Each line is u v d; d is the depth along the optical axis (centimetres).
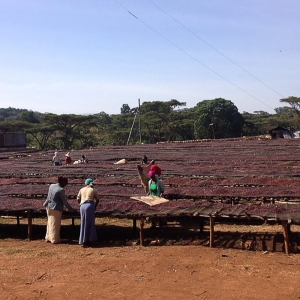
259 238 1272
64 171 2844
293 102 10419
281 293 828
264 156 3472
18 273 997
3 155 5384
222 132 9500
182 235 1374
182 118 10188
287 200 1585
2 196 1777
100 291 864
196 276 941
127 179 2272
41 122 9556
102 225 1616
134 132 9831
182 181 2127
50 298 834
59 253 1176
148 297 824
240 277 927
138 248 1219
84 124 9131
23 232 1523
